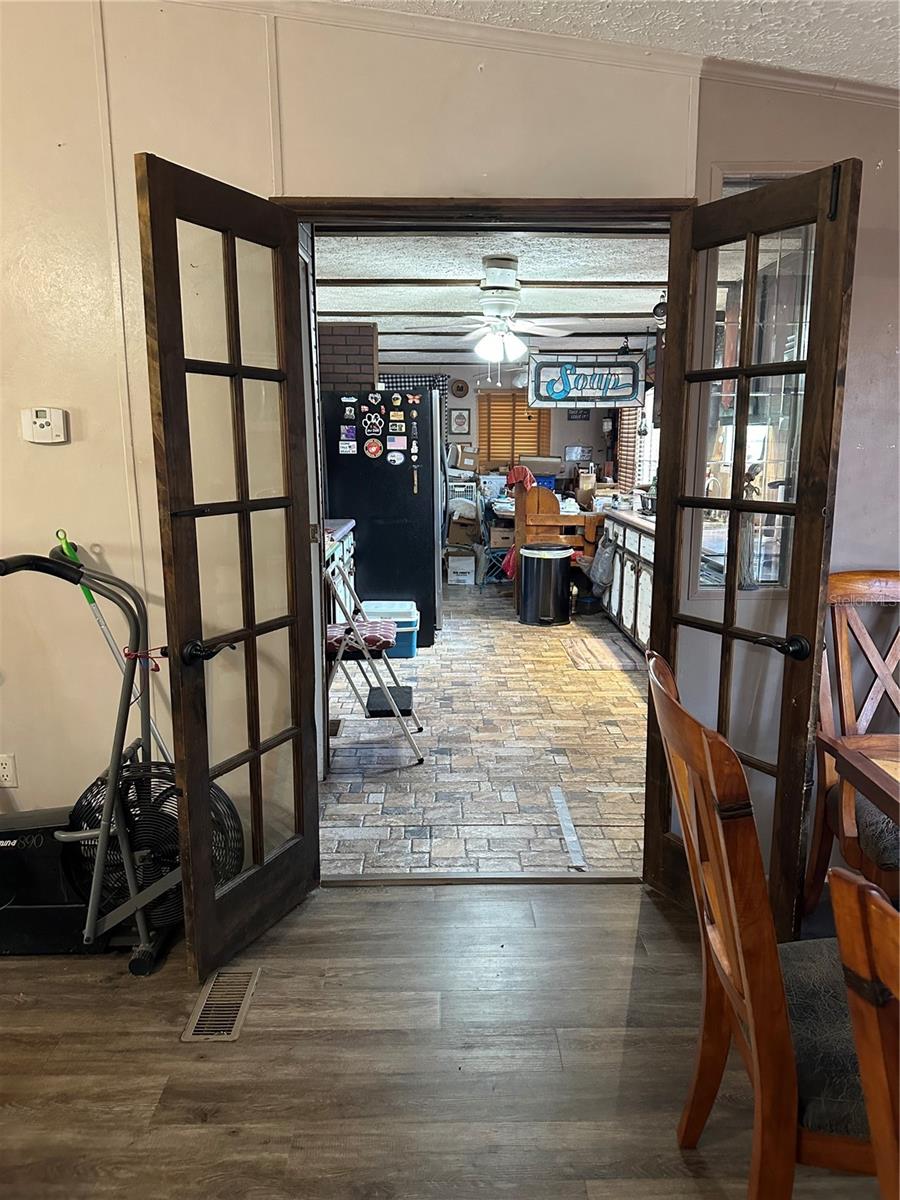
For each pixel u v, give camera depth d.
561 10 1.92
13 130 2.05
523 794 3.09
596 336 6.79
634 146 2.15
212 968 2.02
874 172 2.20
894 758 1.62
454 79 2.09
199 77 2.05
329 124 2.10
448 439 9.48
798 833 1.99
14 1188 1.47
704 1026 1.46
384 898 2.39
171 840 2.12
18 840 2.10
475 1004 1.95
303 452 2.20
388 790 3.12
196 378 2.19
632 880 2.47
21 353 2.15
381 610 4.94
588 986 2.01
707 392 2.24
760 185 2.25
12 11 2.00
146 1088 1.70
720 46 2.02
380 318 5.80
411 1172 1.50
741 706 2.37
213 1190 1.46
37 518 2.24
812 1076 1.16
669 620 2.27
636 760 3.42
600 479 9.20
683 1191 1.47
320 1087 1.70
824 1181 1.50
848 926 0.76
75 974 2.07
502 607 6.54
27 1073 1.74
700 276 2.17
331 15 2.04
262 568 2.30
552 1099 1.67
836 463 1.79
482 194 2.15
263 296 2.10
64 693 2.34
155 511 2.24
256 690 2.12
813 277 1.78
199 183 1.75
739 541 2.07
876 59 2.01
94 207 2.09
